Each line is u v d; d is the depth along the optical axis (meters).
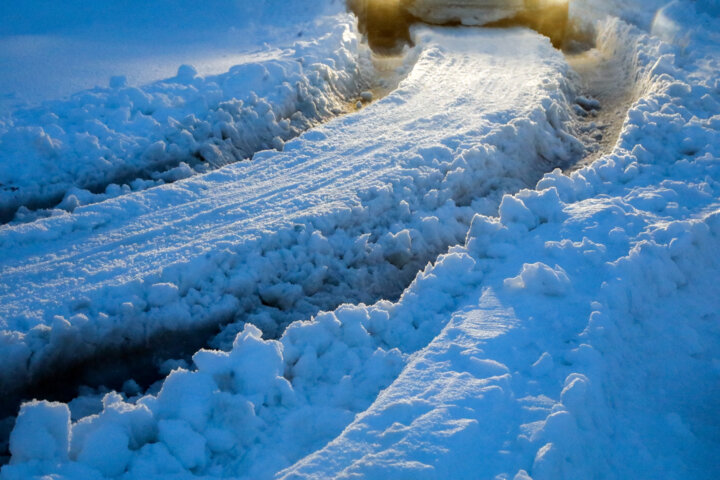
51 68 10.48
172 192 7.21
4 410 4.73
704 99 9.45
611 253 5.61
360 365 4.61
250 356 4.27
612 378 4.36
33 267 5.87
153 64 10.95
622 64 12.55
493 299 5.05
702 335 5.10
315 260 6.30
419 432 3.70
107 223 6.64
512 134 8.72
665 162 7.76
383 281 6.49
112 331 5.23
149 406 4.05
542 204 6.30
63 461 3.63
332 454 3.62
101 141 8.08
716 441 4.14
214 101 9.23
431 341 4.75
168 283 5.57
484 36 13.24
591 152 9.42
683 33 13.18
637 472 3.80
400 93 10.15
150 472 3.67
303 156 8.15
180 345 5.45
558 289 5.04
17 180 7.30
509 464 3.55
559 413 3.74
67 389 5.00
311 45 11.68
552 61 11.75
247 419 3.96
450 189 7.52
